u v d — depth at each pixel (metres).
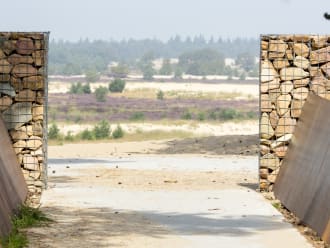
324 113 23.67
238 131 99.31
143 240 20.64
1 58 29.56
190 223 23.00
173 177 34.06
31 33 29.53
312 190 22.53
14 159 26.72
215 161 41.91
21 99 29.55
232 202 26.83
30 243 19.97
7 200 22.06
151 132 76.19
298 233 21.50
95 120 109.31
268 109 29.88
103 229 21.98
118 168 37.59
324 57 29.86
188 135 77.19
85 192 28.94
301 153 25.44
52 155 45.88
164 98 168.00
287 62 29.94
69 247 19.70
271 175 29.66
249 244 20.20
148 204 26.38
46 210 24.89
